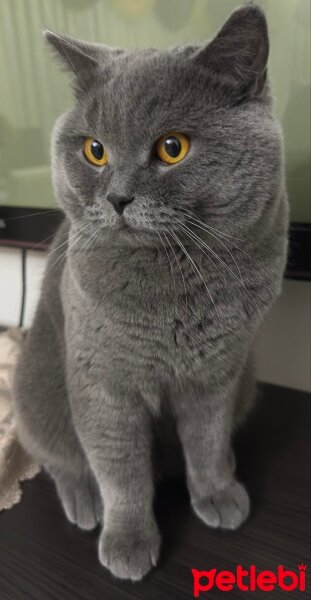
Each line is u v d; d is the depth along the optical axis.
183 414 0.33
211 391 0.31
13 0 0.45
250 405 0.41
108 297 0.27
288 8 0.34
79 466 0.35
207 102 0.24
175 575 0.29
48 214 0.50
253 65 0.24
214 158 0.24
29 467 0.38
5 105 0.49
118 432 0.30
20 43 0.46
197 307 0.27
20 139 0.50
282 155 0.26
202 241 0.25
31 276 0.57
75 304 0.29
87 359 0.29
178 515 0.34
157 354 0.28
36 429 0.36
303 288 0.43
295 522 0.32
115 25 0.42
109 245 0.27
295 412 0.44
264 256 0.28
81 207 0.28
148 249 0.26
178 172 0.24
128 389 0.29
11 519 0.34
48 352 0.37
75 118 0.28
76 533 0.32
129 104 0.24
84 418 0.30
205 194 0.24
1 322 0.62
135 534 0.30
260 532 0.32
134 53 0.27
